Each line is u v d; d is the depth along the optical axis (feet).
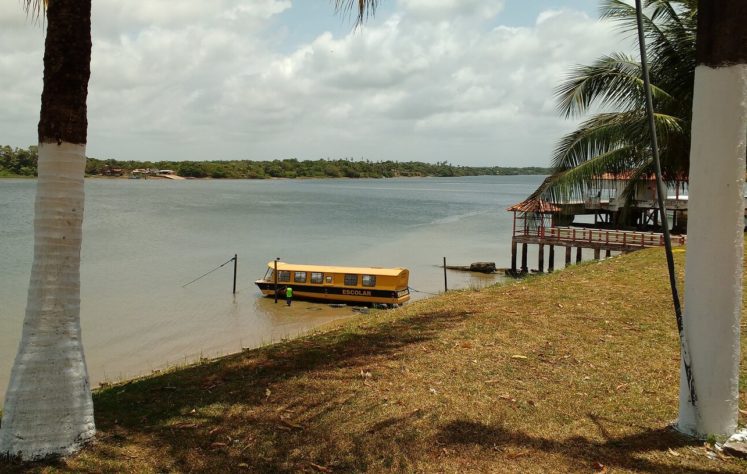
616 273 42.27
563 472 14.76
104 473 14.94
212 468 15.29
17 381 15.67
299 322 71.36
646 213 116.78
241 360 25.11
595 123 46.42
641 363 22.99
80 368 16.37
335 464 15.43
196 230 161.89
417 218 223.10
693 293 16.20
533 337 26.71
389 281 81.97
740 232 15.65
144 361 52.60
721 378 16.02
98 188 415.64
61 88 15.53
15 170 479.41
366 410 18.72
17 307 70.49
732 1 14.78
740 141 15.26
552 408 18.79
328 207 268.41
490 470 14.97
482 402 19.29
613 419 17.88
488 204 317.63
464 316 31.42
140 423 18.20
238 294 86.22
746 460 15.02
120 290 84.84
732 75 14.99
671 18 45.80
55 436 15.70
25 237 132.57
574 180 45.14
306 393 20.34
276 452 16.08
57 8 15.38
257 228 172.14
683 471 14.56
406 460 15.55
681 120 43.45
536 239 101.19
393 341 26.99
